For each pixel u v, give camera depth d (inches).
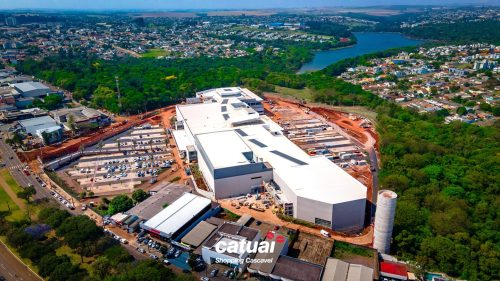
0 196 7500.0
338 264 5027.1
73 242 5600.4
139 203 6998.0
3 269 5374.0
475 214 6609.3
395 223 6082.7
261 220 6501.0
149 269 4864.7
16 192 7662.4
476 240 5674.2
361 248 5644.7
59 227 6003.9
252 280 5029.5
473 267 5157.5
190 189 7485.2
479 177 7667.3
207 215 6643.7
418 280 5123.0
